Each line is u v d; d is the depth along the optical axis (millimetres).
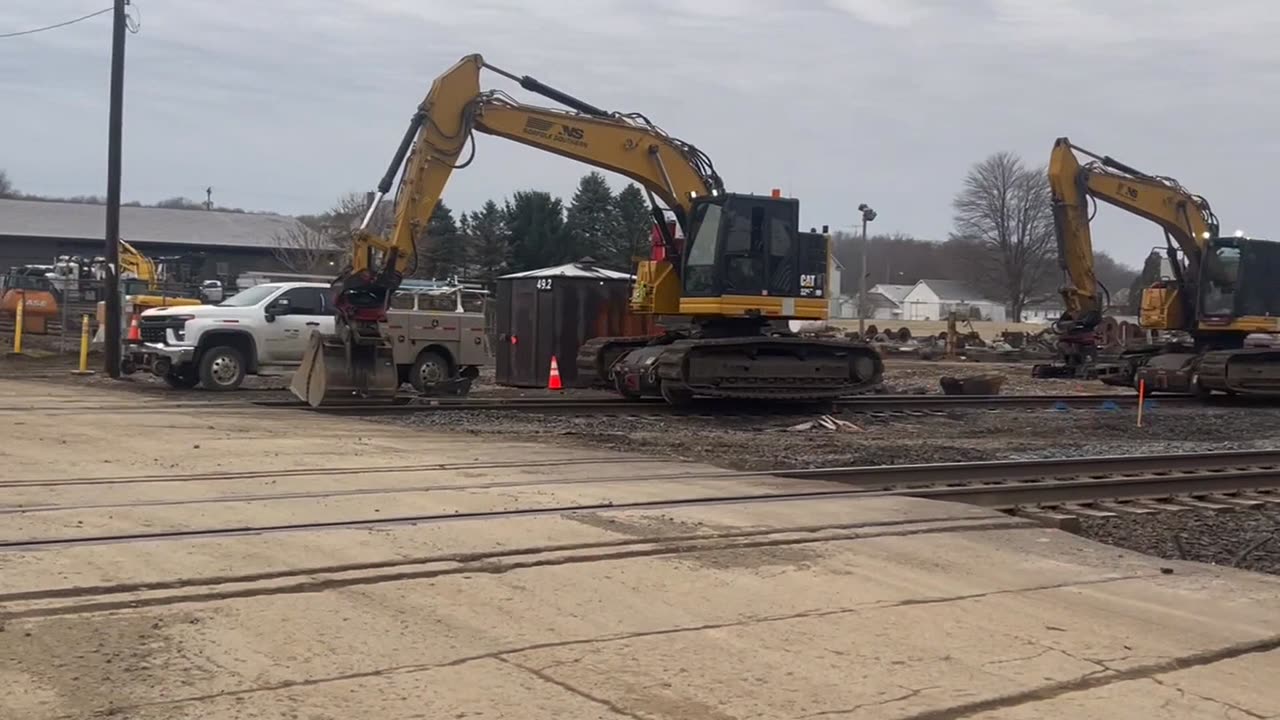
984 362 43938
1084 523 10031
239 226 74500
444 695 4684
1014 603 6551
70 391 19438
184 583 6168
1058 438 16938
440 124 17516
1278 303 26312
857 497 9961
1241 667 5512
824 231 19797
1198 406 24391
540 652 5305
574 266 26156
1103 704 4906
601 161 18984
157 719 4316
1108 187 28922
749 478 10961
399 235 17266
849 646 5582
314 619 5648
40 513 7906
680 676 5047
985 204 81188
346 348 17172
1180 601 6793
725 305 18797
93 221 70312
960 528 8773
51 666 4824
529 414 17203
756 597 6414
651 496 9594
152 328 20328
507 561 6953
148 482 9445
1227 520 10711
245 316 20297
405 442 13008
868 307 112812
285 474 10141
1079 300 30719
